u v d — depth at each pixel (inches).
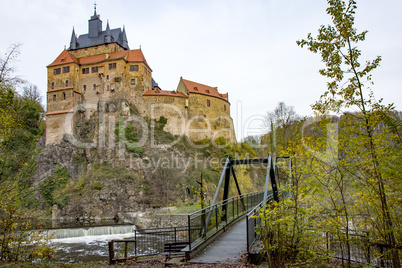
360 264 332.5
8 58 484.7
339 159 280.1
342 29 268.1
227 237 496.7
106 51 3417.8
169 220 1733.5
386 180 261.4
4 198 458.0
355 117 262.2
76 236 1466.5
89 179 2650.1
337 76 275.7
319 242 315.9
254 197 792.9
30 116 3112.7
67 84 3179.1
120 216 2325.3
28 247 479.2
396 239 272.7
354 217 296.8
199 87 3580.2
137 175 2677.2
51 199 2514.8
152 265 408.2
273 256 323.6
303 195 306.7
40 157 2847.0
